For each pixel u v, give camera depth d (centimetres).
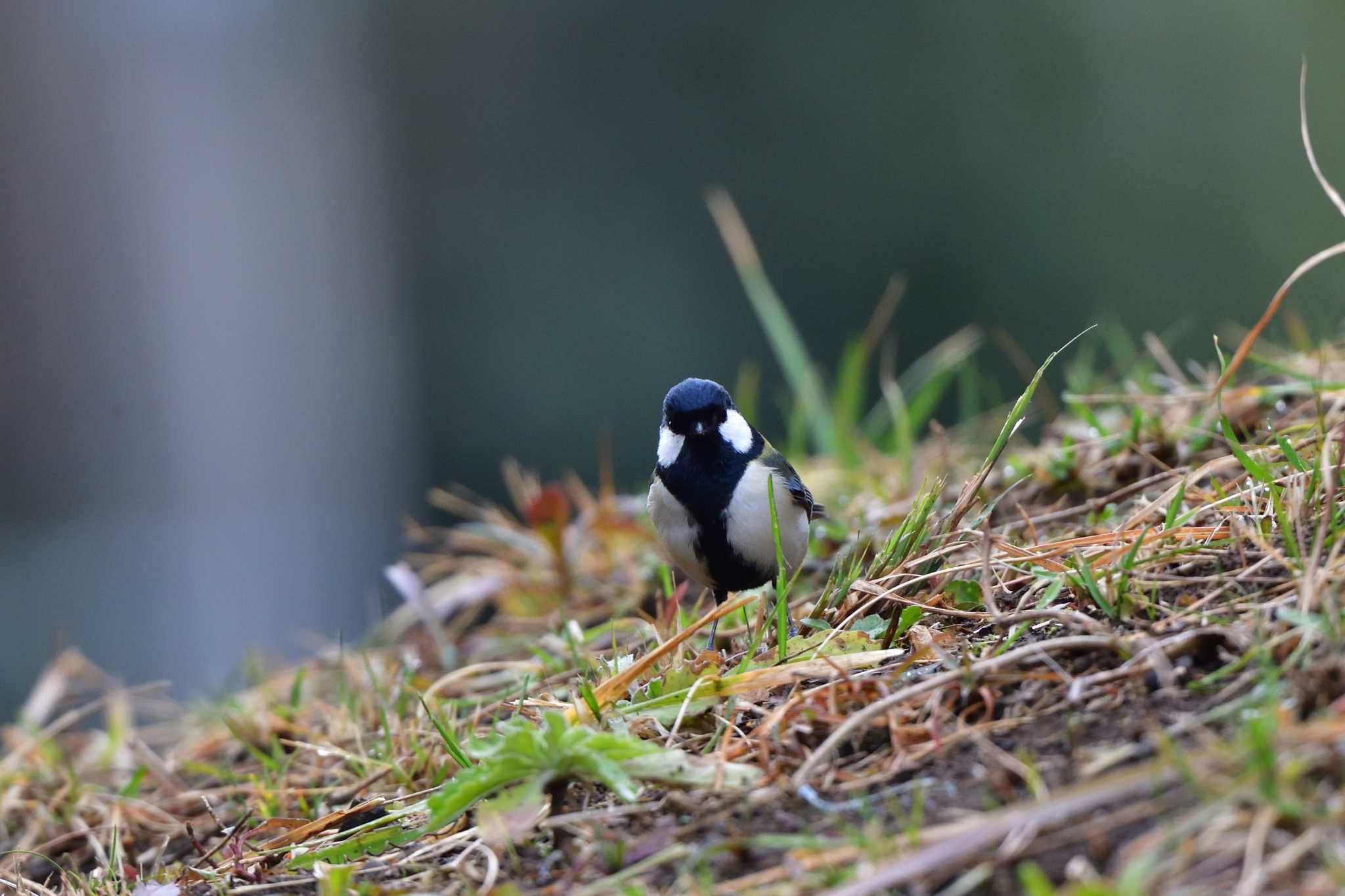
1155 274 1532
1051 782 298
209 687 854
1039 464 593
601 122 1738
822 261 1686
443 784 432
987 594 389
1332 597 329
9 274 1491
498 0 1742
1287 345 796
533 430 1700
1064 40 1594
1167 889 246
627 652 531
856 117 1683
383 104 1727
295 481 1636
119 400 1549
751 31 1708
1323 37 1445
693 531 568
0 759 637
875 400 1639
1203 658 335
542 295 1741
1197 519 443
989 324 1617
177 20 1592
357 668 657
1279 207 1468
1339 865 235
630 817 341
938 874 271
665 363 1694
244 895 366
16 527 1474
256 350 1639
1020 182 1616
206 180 1619
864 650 413
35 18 1495
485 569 746
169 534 1519
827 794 325
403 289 1727
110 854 459
